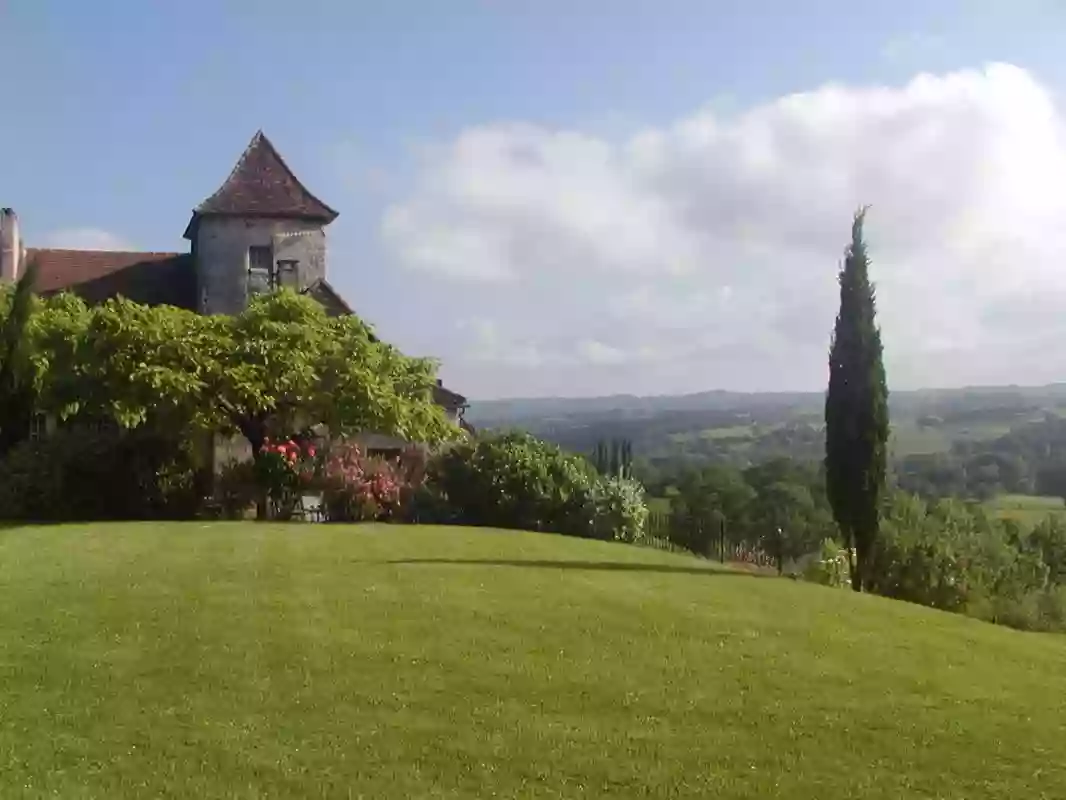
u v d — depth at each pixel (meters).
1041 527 20.33
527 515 20.86
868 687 8.09
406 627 9.23
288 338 20.95
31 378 21.16
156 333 19.56
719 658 8.66
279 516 20.41
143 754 6.30
